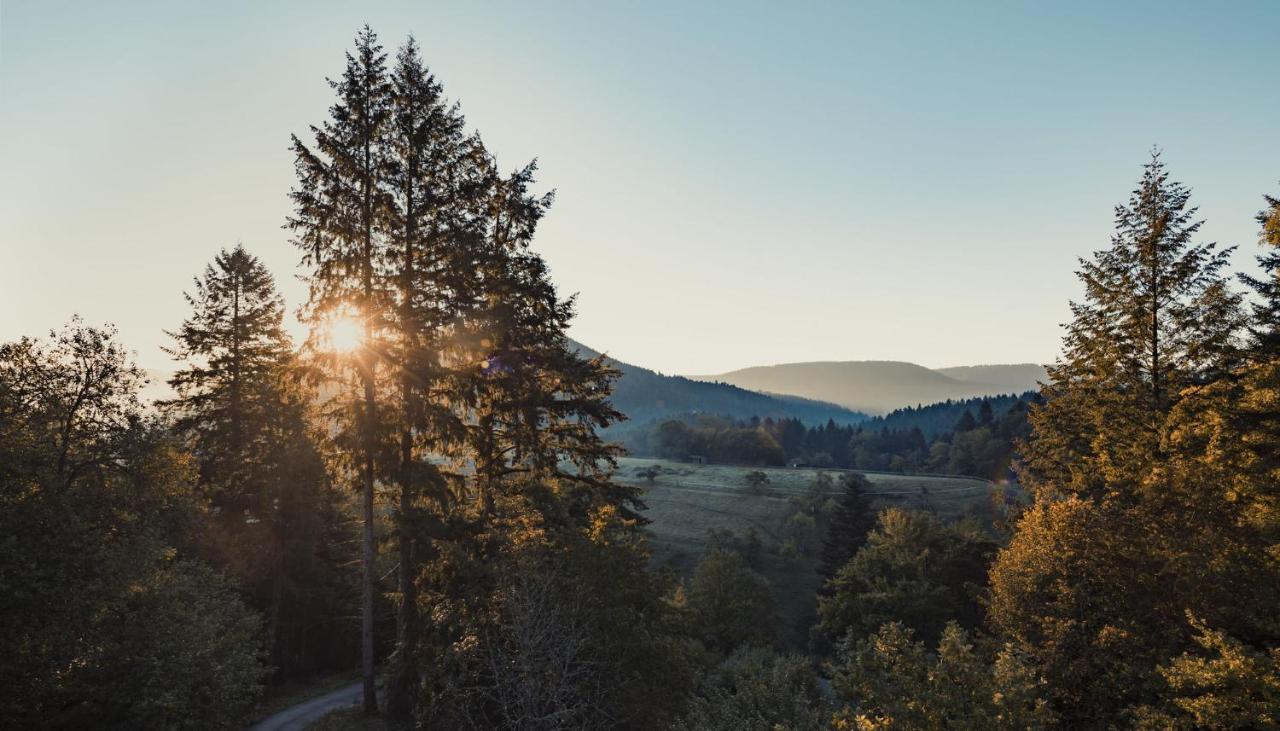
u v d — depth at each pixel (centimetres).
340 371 1889
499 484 2178
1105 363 2334
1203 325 2105
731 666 2678
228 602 2436
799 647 5247
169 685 1728
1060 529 1518
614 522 1716
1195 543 1303
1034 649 1403
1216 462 1538
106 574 1725
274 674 2919
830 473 11025
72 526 1667
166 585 1983
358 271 1931
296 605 3055
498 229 2256
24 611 1543
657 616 1633
